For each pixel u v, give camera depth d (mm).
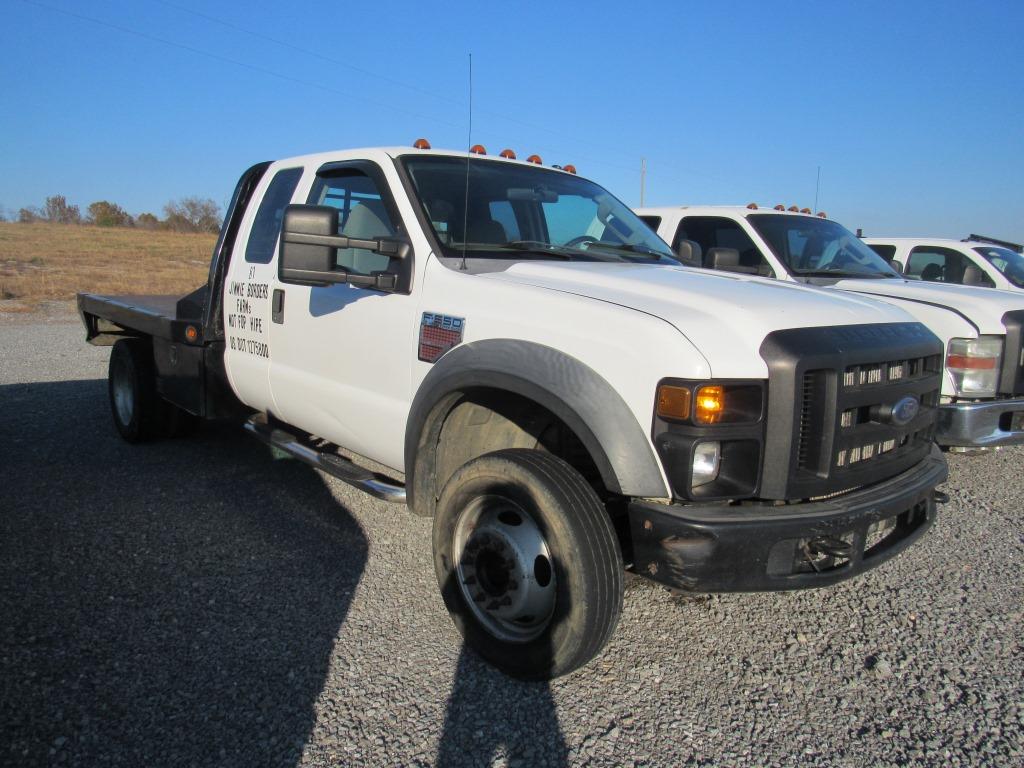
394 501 3621
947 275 9109
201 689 2883
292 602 3592
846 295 3490
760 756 2623
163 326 5219
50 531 4348
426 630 3379
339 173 4234
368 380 3795
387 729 2691
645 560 2703
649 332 2691
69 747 2531
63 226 65188
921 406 3217
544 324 2955
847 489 2832
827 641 3414
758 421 2658
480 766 2523
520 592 2904
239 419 5168
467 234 3736
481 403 3398
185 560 4016
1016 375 5492
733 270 5141
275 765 2490
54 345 12094
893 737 2744
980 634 3492
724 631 3479
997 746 2697
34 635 3215
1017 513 5090
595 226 4367
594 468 3400
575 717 2803
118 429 6312
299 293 4258
